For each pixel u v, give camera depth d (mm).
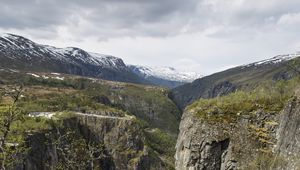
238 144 49219
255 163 46312
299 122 42219
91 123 198375
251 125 49250
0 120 31156
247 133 49031
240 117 50594
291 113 44344
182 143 56469
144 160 191000
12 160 33531
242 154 48438
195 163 52375
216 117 52312
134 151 193375
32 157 108438
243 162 47875
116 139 196500
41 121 132250
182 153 55875
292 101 44969
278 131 46375
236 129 50094
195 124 53625
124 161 188375
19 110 32406
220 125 51250
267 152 46125
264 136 47594
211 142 51062
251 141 48344
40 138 118688
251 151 47844
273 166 43812
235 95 55125
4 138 31500
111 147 193125
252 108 50531
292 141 42406
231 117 51344
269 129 47688
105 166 183625
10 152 32969
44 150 117875
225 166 49719
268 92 52125
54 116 178750
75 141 44531
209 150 51219
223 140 50500
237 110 51688
